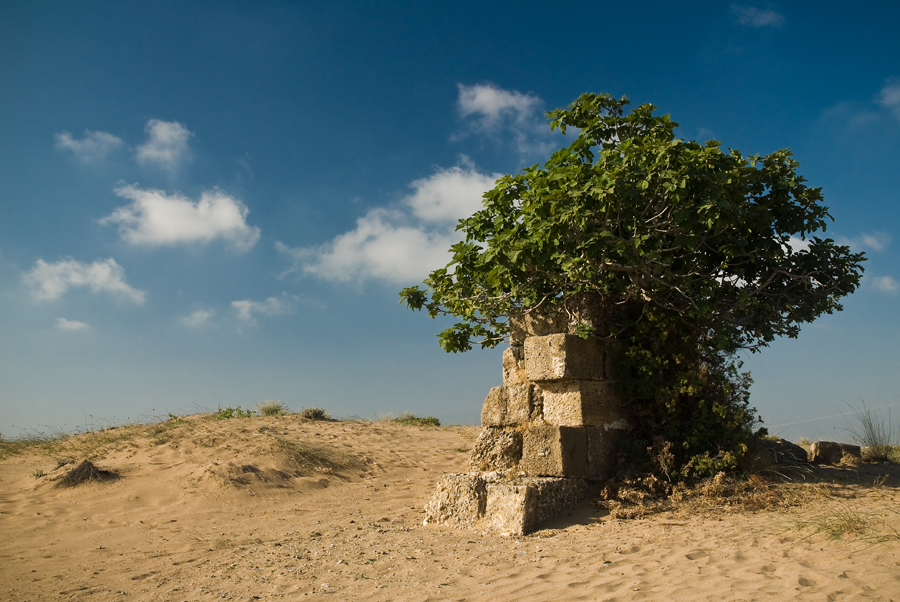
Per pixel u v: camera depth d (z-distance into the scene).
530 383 9.88
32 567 7.30
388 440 17.05
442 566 6.11
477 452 10.21
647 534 6.74
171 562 7.37
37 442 16.05
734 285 10.25
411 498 11.38
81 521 9.58
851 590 4.18
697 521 7.16
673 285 8.89
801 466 9.43
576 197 8.00
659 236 8.80
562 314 9.87
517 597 4.88
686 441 8.62
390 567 6.22
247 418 18.61
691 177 7.79
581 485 8.62
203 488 11.17
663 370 9.20
